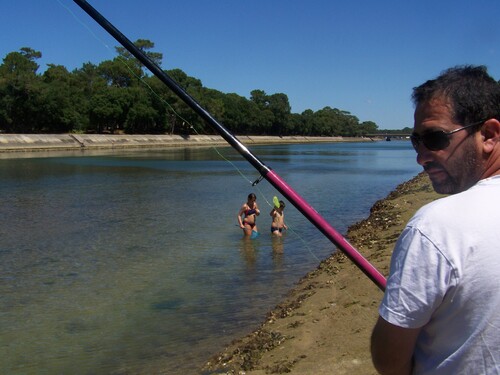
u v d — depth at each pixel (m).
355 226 14.02
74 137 76.69
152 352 6.35
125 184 28.08
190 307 8.00
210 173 36.06
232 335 6.79
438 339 1.64
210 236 13.73
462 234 1.56
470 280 1.54
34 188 25.89
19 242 13.17
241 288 8.97
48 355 6.36
